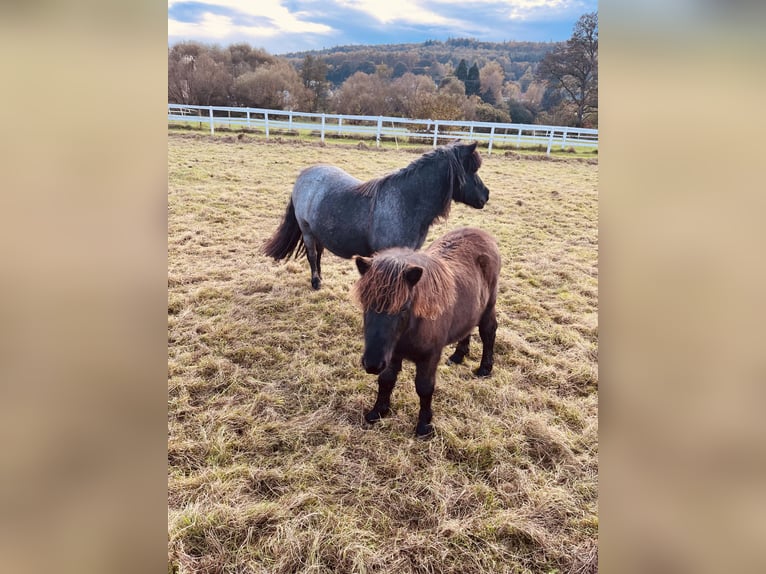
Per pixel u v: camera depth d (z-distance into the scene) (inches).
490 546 79.2
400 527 82.4
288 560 76.0
